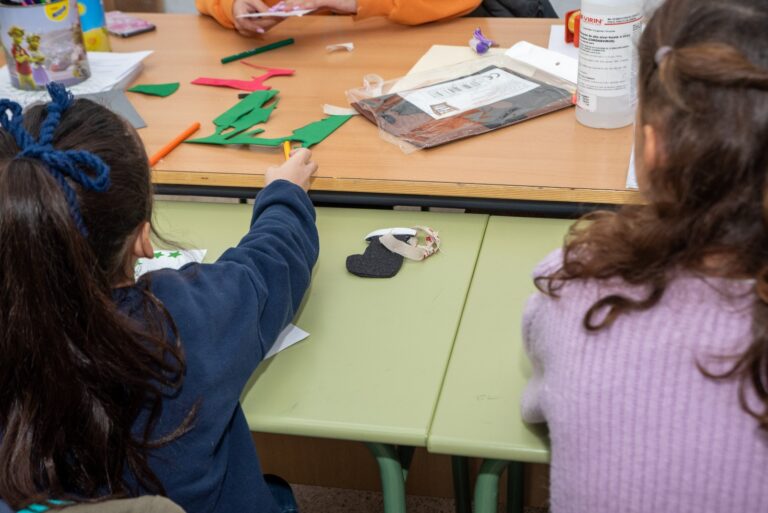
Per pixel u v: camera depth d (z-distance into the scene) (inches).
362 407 38.2
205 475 35.9
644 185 30.5
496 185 51.1
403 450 58.6
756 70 26.1
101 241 31.6
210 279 37.6
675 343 28.4
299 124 59.6
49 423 31.2
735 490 28.0
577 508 30.6
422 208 55.7
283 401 38.9
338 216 53.3
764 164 26.8
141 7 99.4
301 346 42.1
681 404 28.3
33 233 28.6
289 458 71.1
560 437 31.0
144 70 71.2
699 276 28.3
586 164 52.7
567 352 30.7
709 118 27.0
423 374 39.8
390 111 59.7
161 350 32.8
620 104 55.7
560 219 51.6
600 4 53.0
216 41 77.3
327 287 46.4
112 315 30.8
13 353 30.2
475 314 43.5
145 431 33.4
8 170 28.8
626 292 29.5
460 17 79.9
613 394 29.3
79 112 32.4
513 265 47.1
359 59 70.9
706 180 27.4
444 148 55.5
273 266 41.3
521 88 62.1
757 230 27.6
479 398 38.2
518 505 59.6
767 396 27.0
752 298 27.6
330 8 77.5
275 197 46.8
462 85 63.2
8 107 31.7
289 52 73.3
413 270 47.4
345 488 72.1
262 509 39.4
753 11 27.3
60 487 31.8
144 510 28.0
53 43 65.2
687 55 27.0
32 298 29.4
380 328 43.0
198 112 62.7
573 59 64.7
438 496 70.8
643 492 29.0
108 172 30.1
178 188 55.5
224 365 35.6
